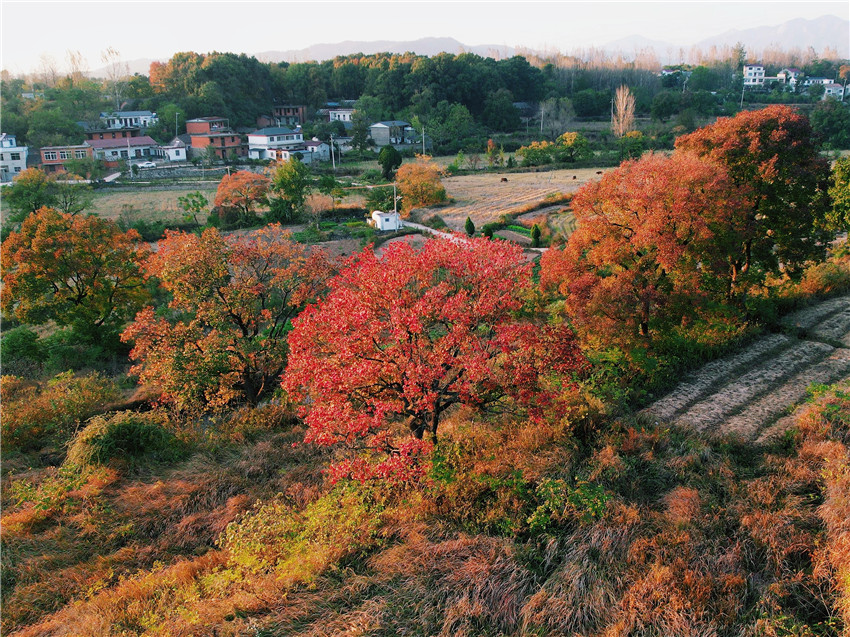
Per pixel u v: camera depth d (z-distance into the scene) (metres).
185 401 21.34
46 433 20.98
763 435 16.34
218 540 14.16
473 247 16.28
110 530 14.91
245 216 59.78
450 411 19.70
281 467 17.58
